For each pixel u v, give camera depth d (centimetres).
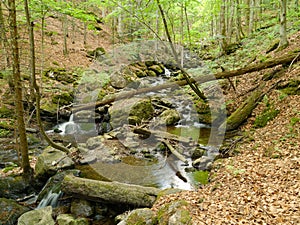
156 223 400
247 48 1294
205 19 1550
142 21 807
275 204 387
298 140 588
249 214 374
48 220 492
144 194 495
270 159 558
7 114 972
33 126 988
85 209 519
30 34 543
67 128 980
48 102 1071
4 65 1023
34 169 676
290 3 1441
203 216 379
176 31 1557
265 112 779
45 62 1351
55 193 561
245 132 749
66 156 704
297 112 683
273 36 1209
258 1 1565
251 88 922
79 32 1950
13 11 546
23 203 570
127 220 419
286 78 820
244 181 488
